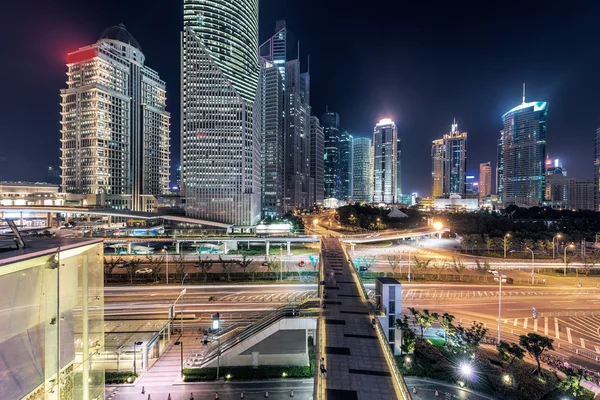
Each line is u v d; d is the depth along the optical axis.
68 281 22.91
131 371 49.00
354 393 29.62
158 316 69.19
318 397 27.39
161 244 154.12
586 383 46.72
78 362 23.98
